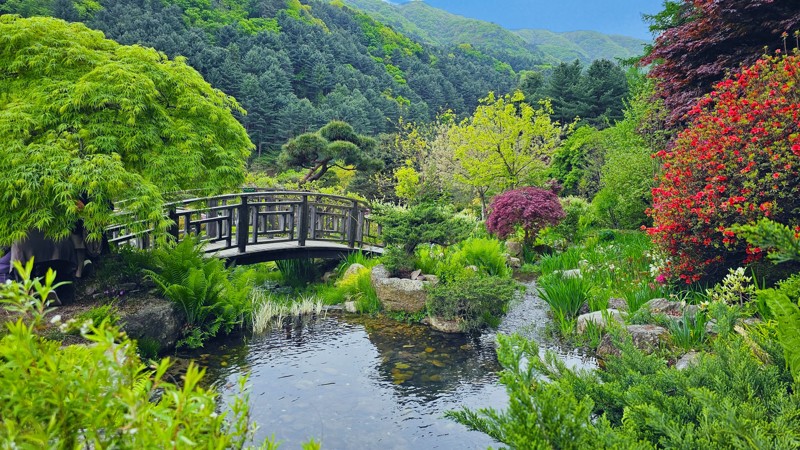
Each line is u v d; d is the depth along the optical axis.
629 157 13.54
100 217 5.04
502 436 1.99
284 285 9.31
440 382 4.71
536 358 2.35
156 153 5.85
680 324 4.91
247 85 57.53
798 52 5.68
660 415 1.85
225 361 5.24
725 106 5.68
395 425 3.84
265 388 4.51
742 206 5.08
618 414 2.41
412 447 3.52
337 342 5.92
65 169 4.89
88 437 1.25
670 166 6.04
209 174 6.35
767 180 4.91
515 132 17.91
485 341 5.97
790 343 1.86
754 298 4.69
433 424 3.86
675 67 9.28
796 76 5.11
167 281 6.04
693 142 5.72
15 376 1.24
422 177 23.58
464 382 4.71
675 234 5.77
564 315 6.71
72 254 5.68
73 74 5.73
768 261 5.38
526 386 1.77
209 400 1.29
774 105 5.07
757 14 7.95
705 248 5.69
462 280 6.86
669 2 14.22
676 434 1.74
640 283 6.64
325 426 3.80
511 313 7.16
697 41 8.64
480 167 18.14
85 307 5.32
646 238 10.71
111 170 5.05
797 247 1.31
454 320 6.46
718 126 5.54
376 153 30.22
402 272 7.62
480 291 6.34
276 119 60.34
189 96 6.45
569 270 9.00
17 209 4.95
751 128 5.22
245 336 6.14
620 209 13.30
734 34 8.26
